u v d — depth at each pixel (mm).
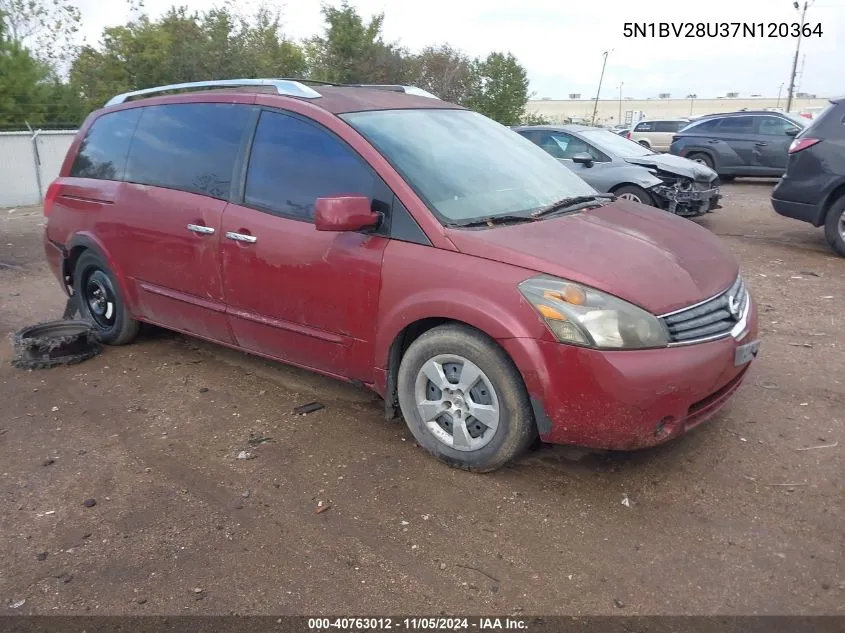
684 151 16875
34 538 3201
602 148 10461
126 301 5191
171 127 4828
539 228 3639
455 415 3602
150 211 4785
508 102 40906
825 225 8352
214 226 4379
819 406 4309
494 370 3389
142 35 25844
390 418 3967
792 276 7449
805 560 2947
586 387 3168
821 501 3340
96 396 4691
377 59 31922
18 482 3662
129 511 3389
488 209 3809
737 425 4082
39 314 6668
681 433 3338
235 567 2980
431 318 3580
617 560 2977
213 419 4316
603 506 3344
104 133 5363
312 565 2986
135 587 2873
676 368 3180
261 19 30156
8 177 15789
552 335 3189
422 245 3570
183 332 4965
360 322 3799
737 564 2934
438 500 3416
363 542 3127
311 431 4129
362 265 3725
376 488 3527
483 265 3387
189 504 3436
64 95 19859
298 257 3973
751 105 80688
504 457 3480
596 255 3396
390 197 3701
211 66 26078
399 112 4312
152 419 4344
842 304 6383
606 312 3156
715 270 3686
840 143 8031
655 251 3592
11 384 4914
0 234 11461
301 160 4086
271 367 5109
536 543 3096
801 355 5148
